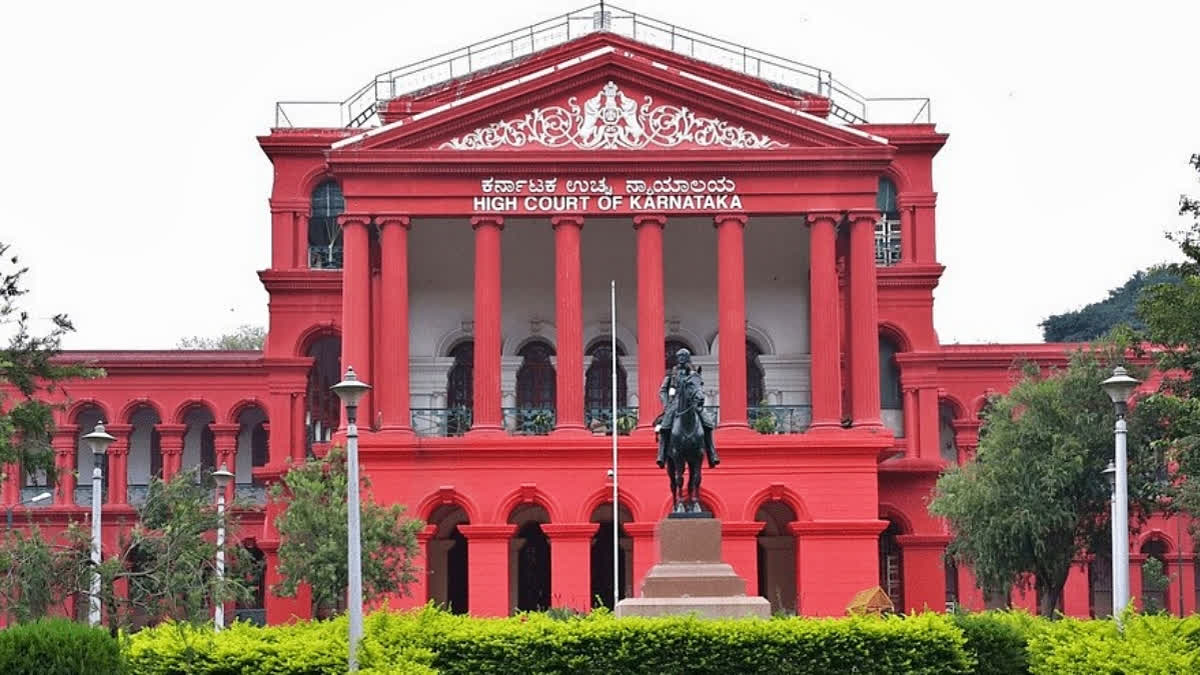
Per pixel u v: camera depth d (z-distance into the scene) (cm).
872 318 5725
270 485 6266
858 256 5750
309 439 7075
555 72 5716
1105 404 5478
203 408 7300
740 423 5641
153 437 7412
